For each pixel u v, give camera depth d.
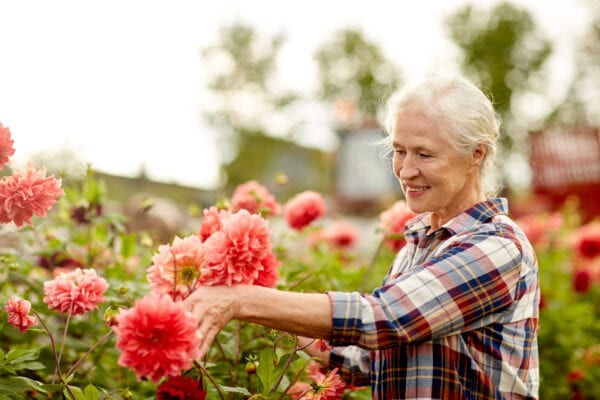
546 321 4.73
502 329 1.97
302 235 3.81
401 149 2.07
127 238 3.11
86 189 3.29
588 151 14.85
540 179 15.04
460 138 2.00
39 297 2.75
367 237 6.54
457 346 1.93
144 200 3.41
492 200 2.14
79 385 2.54
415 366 1.95
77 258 3.23
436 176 2.01
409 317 1.83
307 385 2.27
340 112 8.81
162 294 1.84
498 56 26.94
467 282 1.88
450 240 2.02
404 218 3.11
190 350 1.58
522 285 1.99
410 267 2.22
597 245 6.38
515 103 26.23
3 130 2.23
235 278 1.76
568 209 8.31
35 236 3.14
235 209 3.06
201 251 1.84
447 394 1.91
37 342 2.78
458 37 27.69
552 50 27.14
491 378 1.95
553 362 4.70
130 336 1.56
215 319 1.72
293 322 1.79
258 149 28.62
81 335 2.86
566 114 26.00
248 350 2.56
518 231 2.07
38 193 2.20
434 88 2.03
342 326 1.79
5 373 2.24
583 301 6.31
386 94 2.81
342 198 17.31
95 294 2.08
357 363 2.38
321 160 29.20
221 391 2.07
